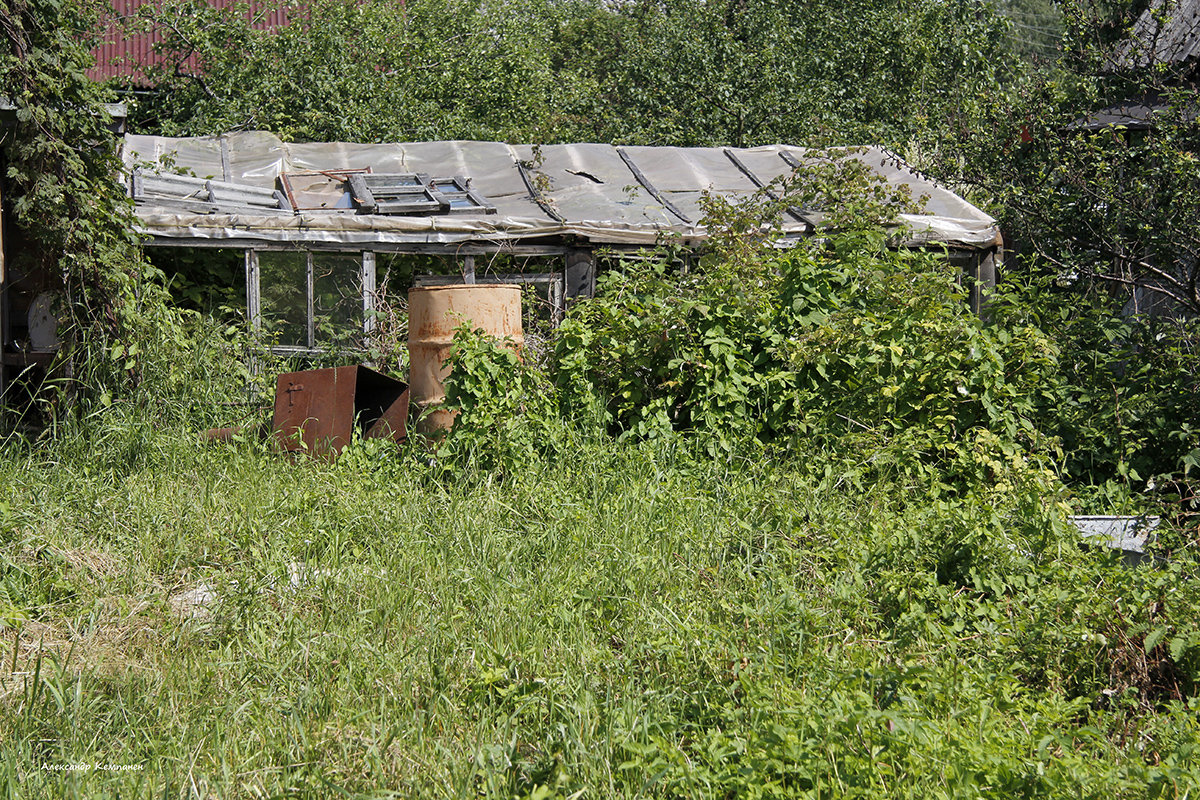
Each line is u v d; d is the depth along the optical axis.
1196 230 9.52
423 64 18.95
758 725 3.44
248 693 3.95
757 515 5.94
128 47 19.72
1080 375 8.31
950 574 4.92
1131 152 10.65
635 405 7.71
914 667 3.71
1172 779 3.08
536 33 24.27
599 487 6.51
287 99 16.03
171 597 4.99
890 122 20.16
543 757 3.44
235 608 4.67
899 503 6.26
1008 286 8.65
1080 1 12.41
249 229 9.82
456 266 10.91
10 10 7.43
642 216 10.83
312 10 17.39
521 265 10.84
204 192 10.49
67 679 3.96
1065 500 5.68
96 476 6.64
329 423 7.56
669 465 7.01
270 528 5.70
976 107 11.98
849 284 7.93
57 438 7.36
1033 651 4.20
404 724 3.69
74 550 5.29
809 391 7.41
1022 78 14.72
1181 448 7.20
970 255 11.00
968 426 7.09
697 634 4.22
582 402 7.50
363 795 3.16
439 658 4.20
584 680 3.93
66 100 7.84
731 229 9.46
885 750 3.20
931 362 7.07
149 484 6.42
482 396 7.18
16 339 8.98
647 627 4.48
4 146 8.09
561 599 4.79
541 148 12.98
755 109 19.39
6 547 5.22
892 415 7.14
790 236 10.45
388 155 12.69
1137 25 13.09
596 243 10.48
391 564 5.30
